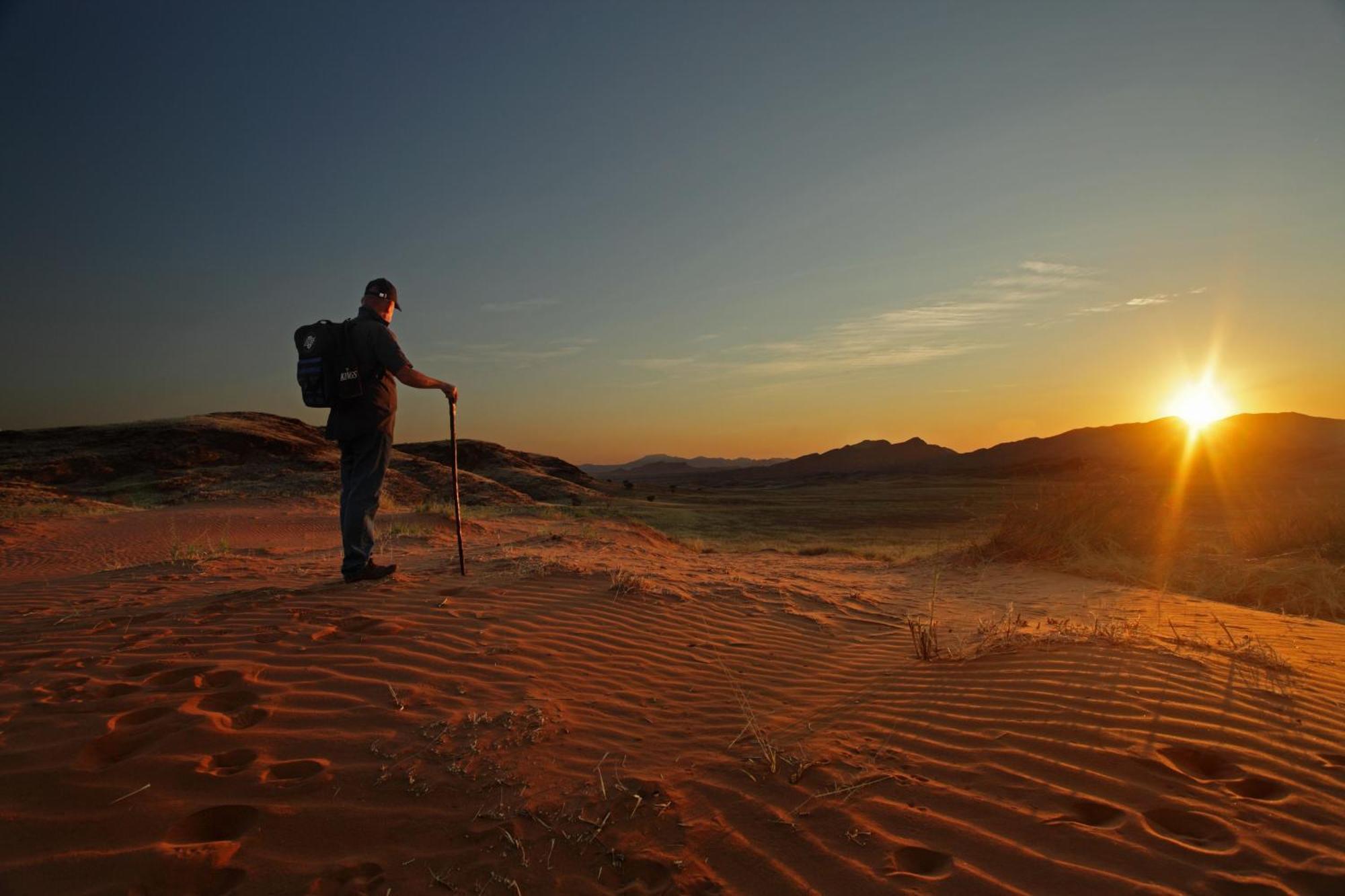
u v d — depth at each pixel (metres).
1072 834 2.27
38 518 16.50
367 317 5.29
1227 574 8.44
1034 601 7.21
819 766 2.82
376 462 5.56
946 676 3.93
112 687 3.26
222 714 3.05
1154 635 4.71
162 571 6.63
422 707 3.25
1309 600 7.42
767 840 2.31
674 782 2.69
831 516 50.12
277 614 4.48
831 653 4.73
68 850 2.15
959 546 11.46
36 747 2.68
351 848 2.26
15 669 3.49
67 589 5.68
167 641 3.92
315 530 16.58
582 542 10.66
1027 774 2.68
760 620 5.50
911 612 6.19
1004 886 2.03
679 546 17.41
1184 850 2.15
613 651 4.35
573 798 2.56
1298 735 2.97
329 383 5.20
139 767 2.58
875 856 2.20
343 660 3.72
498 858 2.22
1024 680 3.68
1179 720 3.09
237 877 2.10
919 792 2.59
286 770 2.67
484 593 5.32
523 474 58.88
